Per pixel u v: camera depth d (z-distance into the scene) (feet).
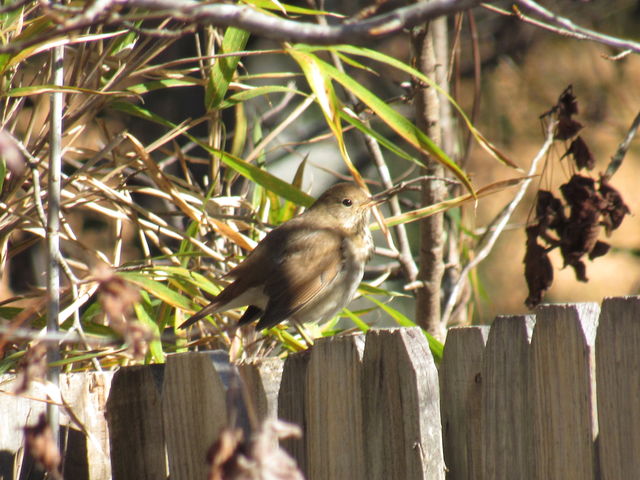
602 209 28.68
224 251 33.24
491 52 59.67
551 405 19.62
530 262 29.12
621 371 18.89
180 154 31.83
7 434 21.56
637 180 75.66
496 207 58.08
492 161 58.03
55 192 23.15
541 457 19.80
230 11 15.28
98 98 27.76
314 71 23.81
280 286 29.53
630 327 18.78
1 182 25.57
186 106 48.16
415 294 35.27
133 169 37.09
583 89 57.62
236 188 39.73
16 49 14.28
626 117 57.31
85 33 28.50
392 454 20.35
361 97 23.56
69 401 22.20
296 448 21.44
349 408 20.63
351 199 33.01
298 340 32.19
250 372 21.33
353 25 15.17
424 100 33.73
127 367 21.91
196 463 21.07
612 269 69.46
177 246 41.83
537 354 19.80
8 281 46.03
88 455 22.16
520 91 57.98
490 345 20.47
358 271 32.76
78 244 27.73
